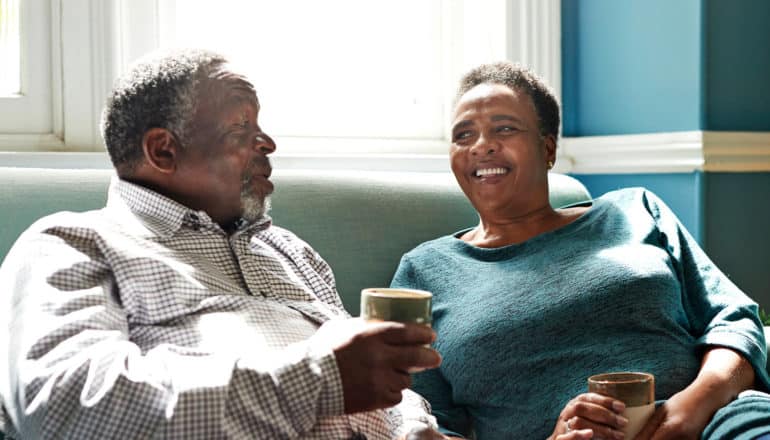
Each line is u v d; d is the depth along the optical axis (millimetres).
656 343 1711
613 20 2639
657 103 2535
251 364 1211
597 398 1469
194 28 2455
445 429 1723
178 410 1158
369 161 2393
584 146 2705
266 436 1205
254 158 1513
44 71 2174
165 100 1464
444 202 2072
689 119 2455
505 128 1911
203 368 1204
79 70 2182
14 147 2141
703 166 2422
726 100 2473
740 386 1642
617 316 1721
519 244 1864
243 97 1509
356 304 1910
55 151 2170
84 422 1169
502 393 1729
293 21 2584
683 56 2465
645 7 2555
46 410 1178
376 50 2684
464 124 1929
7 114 2148
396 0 2701
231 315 1396
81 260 1341
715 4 2438
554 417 1672
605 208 1929
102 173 1795
